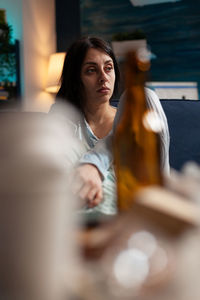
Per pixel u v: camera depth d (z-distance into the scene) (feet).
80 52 5.38
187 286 0.55
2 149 0.40
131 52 1.94
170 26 18.80
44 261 0.42
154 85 8.09
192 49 18.67
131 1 18.66
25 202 0.40
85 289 0.54
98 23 19.35
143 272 0.56
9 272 0.41
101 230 0.72
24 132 0.41
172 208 0.63
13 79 14.52
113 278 0.56
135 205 0.66
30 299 0.42
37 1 15.46
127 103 2.17
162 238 0.61
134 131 2.17
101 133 5.33
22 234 0.41
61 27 16.87
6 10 14.74
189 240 0.60
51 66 15.28
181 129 5.77
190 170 1.01
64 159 0.44
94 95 5.28
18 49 14.39
